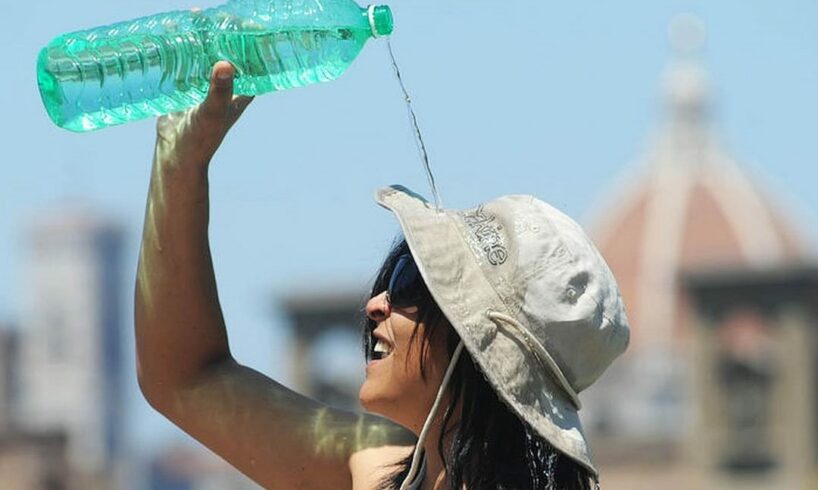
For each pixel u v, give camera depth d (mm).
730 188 196125
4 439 65812
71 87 9766
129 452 156250
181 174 10109
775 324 64438
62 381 197875
